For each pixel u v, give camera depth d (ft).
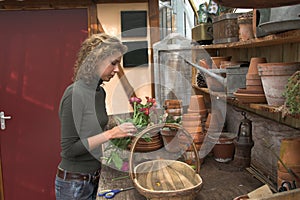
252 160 5.57
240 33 4.91
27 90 9.30
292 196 2.79
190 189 3.83
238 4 2.48
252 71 4.07
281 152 3.97
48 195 9.75
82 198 5.07
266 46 5.64
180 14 9.23
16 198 9.70
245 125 5.46
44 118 9.43
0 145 9.46
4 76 9.20
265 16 3.37
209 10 7.06
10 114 9.36
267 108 3.62
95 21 8.84
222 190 4.58
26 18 9.03
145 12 8.73
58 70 9.24
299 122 4.58
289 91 3.17
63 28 9.07
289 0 2.37
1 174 9.55
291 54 4.71
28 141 9.50
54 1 8.88
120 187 4.84
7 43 9.08
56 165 9.64
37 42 9.12
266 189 3.88
